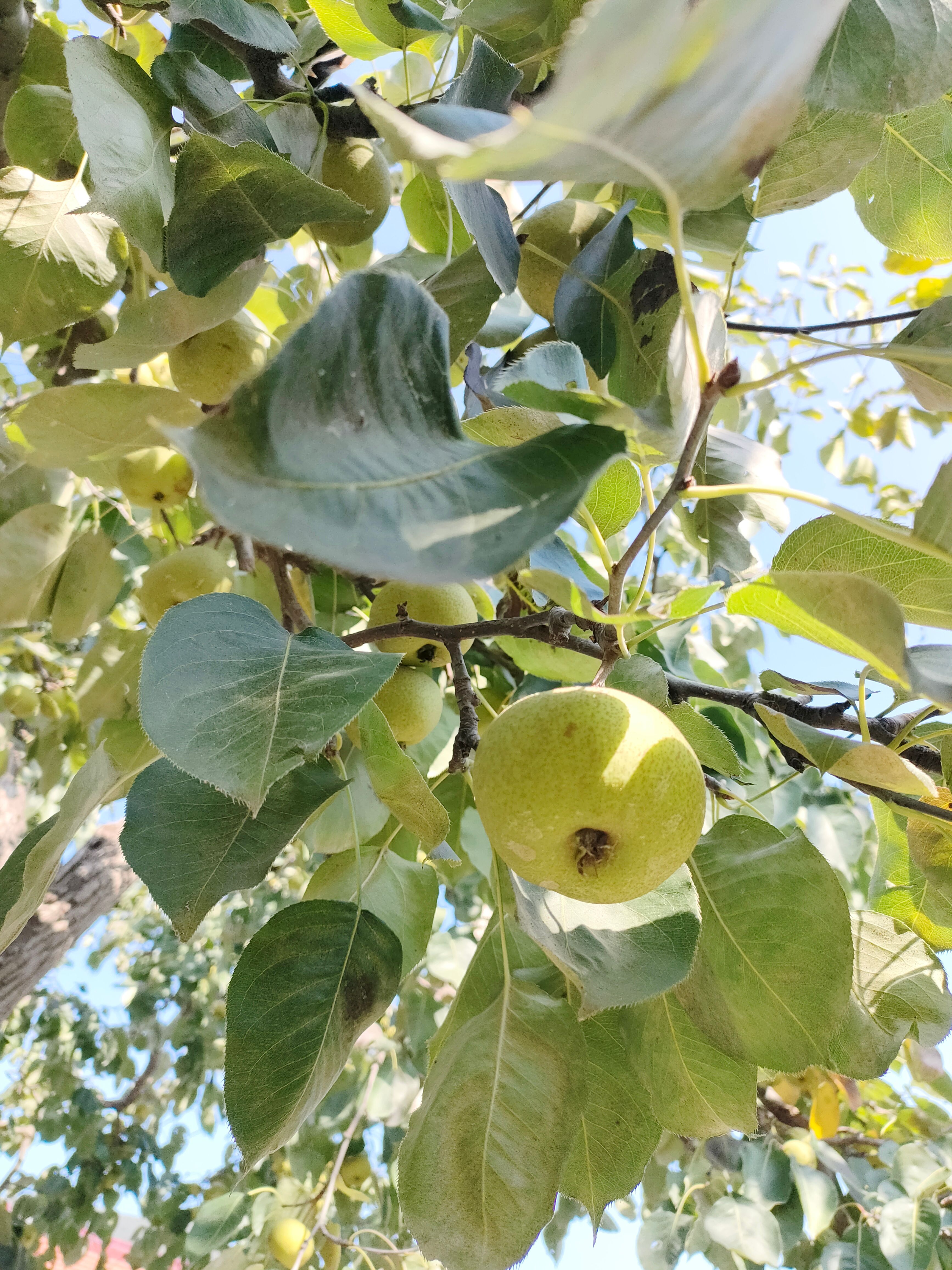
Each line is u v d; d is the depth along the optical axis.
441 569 0.63
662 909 1.25
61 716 3.19
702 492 0.97
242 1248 3.51
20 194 1.73
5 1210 4.86
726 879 1.42
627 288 1.61
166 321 1.52
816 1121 3.07
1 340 1.75
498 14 1.74
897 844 1.76
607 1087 1.47
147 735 1.01
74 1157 5.30
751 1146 3.45
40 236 1.74
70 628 2.20
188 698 1.06
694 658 2.71
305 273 2.45
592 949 1.21
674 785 1.03
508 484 0.74
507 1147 1.28
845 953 1.31
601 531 1.42
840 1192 3.80
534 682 2.24
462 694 1.51
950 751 1.44
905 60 1.47
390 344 0.81
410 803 1.42
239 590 2.32
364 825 1.93
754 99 0.57
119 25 2.08
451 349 1.56
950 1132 3.68
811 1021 1.31
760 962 1.35
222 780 0.99
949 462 0.98
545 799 1.00
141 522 3.08
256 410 0.65
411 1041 3.49
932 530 0.98
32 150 1.73
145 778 1.31
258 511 0.60
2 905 1.44
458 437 0.82
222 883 1.27
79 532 2.41
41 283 1.75
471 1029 1.39
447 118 0.98
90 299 1.79
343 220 1.49
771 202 1.89
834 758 1.29
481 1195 1.25
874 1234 3.37
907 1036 1.54
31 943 2.98
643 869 1.06
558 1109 1.31
